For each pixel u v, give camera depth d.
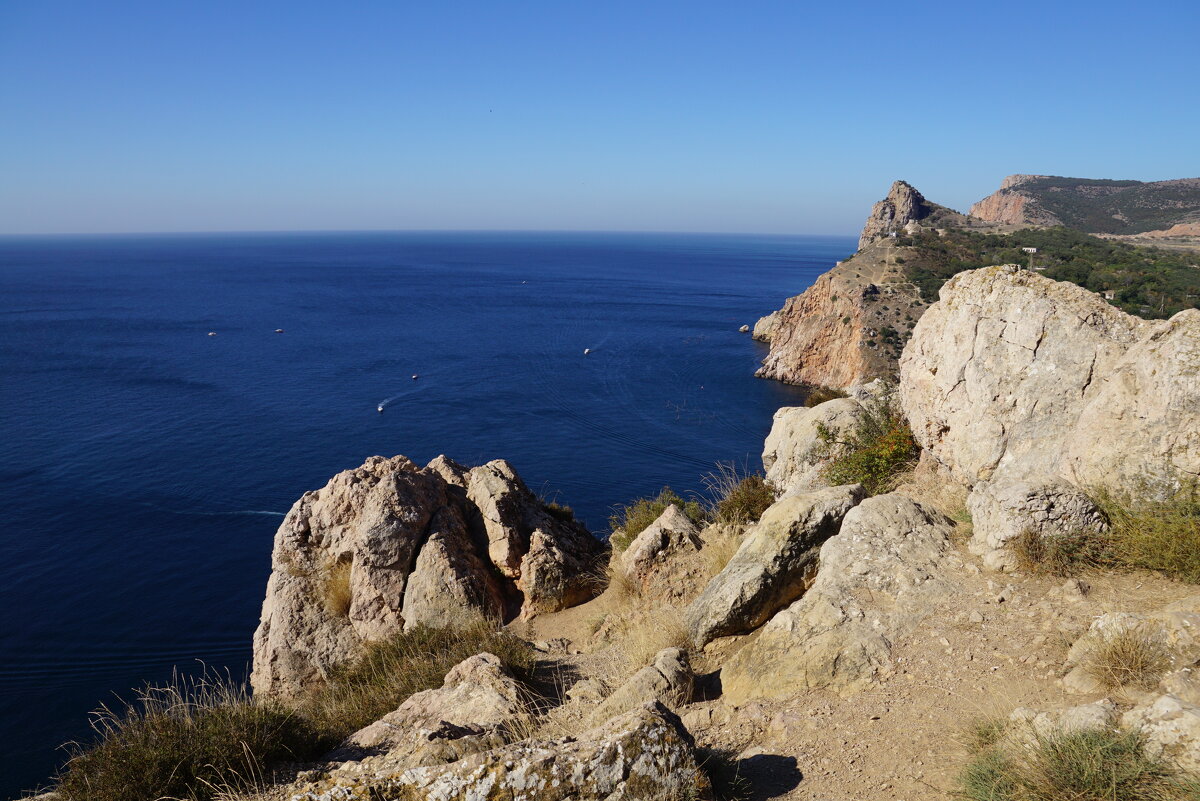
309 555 14.75
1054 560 7.49
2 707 29.69
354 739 8.02
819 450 14.45
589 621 12.86
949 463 10.63
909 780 5.40
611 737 5.39
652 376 104.12
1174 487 7.45
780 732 6.46
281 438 70.94
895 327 99.25
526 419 79.56
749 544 9.75
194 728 7.38
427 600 13.62
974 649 6.77
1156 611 6.40
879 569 8.09
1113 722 5.06
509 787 5.20
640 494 56.09
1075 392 9.07
